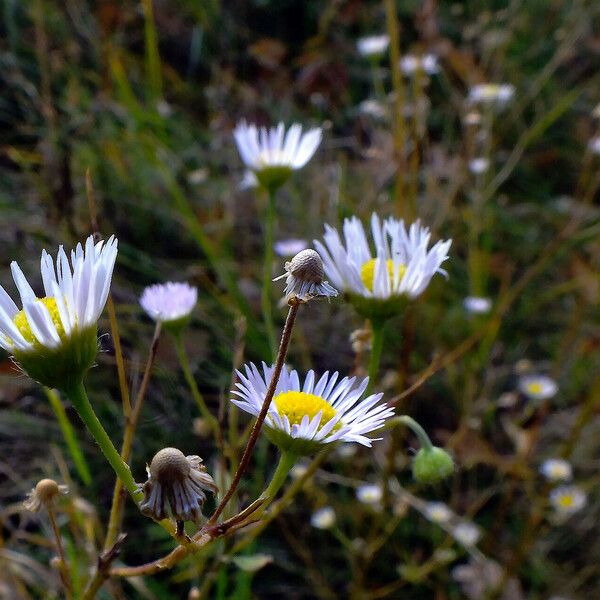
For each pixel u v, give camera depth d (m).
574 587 0.18
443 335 0.22
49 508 0.09
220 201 0.25
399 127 0.18
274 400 0.08
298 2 0.33
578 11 0.30
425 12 0.27
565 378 0.23
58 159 0.20
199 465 0.07
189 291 0.12
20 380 0.17
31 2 0.26
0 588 0.14
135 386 0.14
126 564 0.16
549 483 0.18
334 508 0.18
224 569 0.13
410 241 0.11
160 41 0.31
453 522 0.18
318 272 0.07
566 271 0.26
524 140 0.23
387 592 0.17
